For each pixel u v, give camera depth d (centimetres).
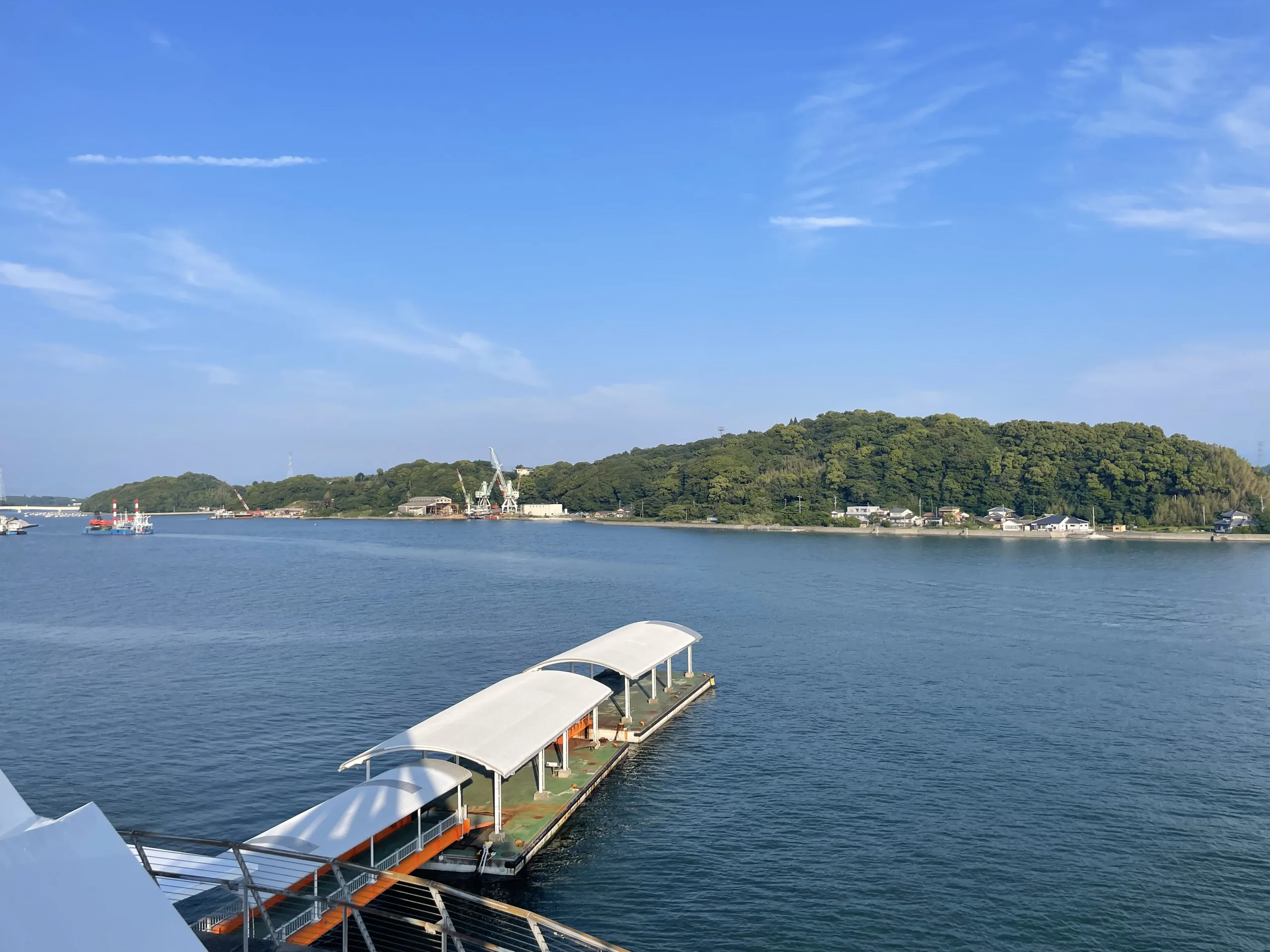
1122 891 5047
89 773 6906
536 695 6606
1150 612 14162
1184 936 4600
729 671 10312
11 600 16312
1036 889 5072
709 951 4466
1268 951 4462
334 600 16188
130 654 11225
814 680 9831
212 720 8262
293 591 17625
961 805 6262
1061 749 7419
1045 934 4616
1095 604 15038
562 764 6675
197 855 4766
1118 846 5600
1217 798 6366
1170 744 7538
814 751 7412
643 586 18012
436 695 9106
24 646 11806
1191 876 5225
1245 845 5612
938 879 5191
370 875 4622
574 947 4456
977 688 9412
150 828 5891
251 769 6981
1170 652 11156
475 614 14425
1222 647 11438
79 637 12456
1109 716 8362
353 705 8750
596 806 6241
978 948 4484
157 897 1692
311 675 10012
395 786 5097
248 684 9581
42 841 1591
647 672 9750
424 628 13125
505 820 5694
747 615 14212
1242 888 5084
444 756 6900
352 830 4600
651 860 5416
